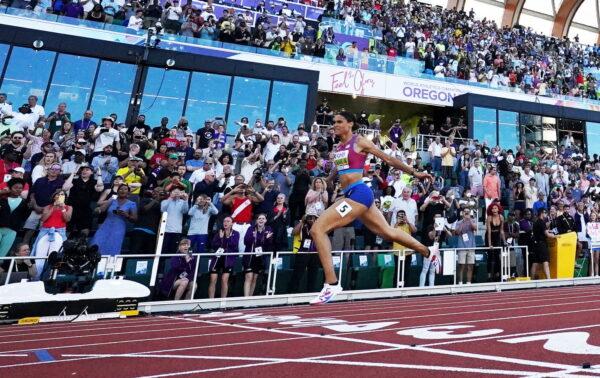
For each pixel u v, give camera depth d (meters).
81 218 7.25
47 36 12.80
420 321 4.72
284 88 15.08
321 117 16.20
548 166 14.18
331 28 18.33
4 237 6.41
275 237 7.71
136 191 8.03
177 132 11.16
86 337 4.29
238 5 19.27
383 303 7.19
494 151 14.98
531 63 23.83
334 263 8.00
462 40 24.39
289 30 18.00
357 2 23.08
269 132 11.99
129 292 6.32
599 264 10.97
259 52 15.13
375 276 8.49
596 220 11.03
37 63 12.76
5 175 7.38
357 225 9.05
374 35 20.31
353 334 3.95
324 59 16.20
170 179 8.09
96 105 13.16
